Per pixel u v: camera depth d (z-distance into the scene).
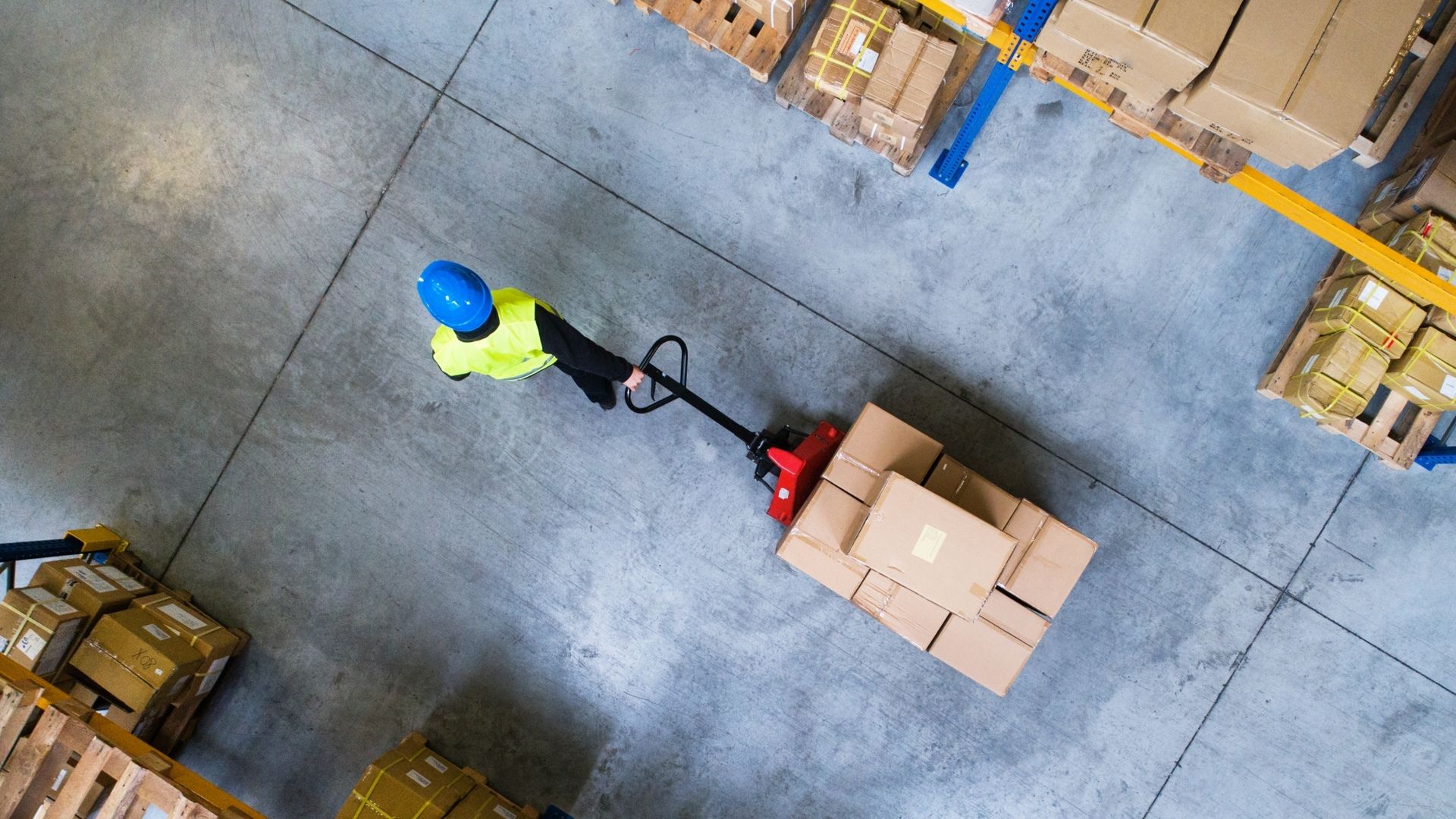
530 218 5.02
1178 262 4.78
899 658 4.95
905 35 3.98
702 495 4.99
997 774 4.95
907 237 4.88
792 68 4.61
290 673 5.10
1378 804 4.84
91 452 5.18
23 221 5.20
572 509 5.04
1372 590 4.80
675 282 4.98
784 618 4.98
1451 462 4.46
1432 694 4.80
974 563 3.82
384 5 5.04
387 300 5.07
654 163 4.97
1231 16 3.15
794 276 4.94
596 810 5.05
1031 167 4.80
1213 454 4.82
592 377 4.53
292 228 5.11
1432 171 4.18
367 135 5.06
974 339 4.88
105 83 5.15
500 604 5.08
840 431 4.77
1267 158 3.59
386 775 4.51
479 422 5.06
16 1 5.16
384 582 5.09
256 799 5.08
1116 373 4.84
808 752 5.00
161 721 4.83
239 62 5.10
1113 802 4.92
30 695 3.97
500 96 5.02
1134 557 4.87
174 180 5.14
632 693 5.05
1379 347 4.29
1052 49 3.55
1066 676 4.92
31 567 5.23
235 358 5.13
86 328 5.18
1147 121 3.82
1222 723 4.88
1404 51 3.19
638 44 4.95
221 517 5.14
